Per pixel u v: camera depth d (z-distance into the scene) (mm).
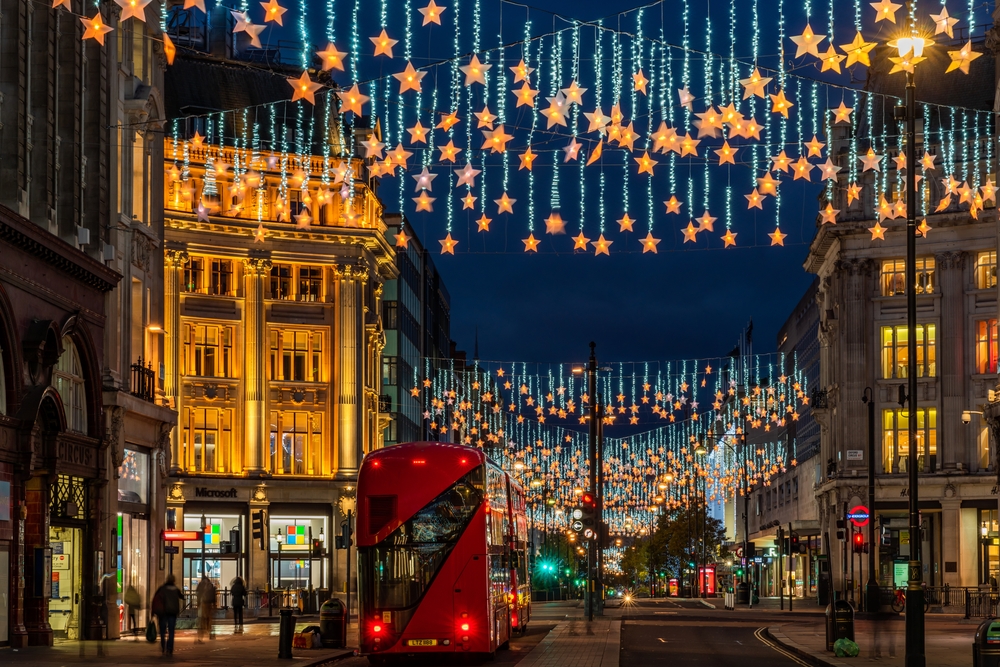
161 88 46219
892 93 71125
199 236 67812
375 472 27234
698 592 106250
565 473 98188
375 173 22625
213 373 68812
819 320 82125
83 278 35938
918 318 69438
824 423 76938
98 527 36844
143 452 42656
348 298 71500
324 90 72625
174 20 74562
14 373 31406
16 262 31578
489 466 28156
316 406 71000
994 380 67250
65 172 36062
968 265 68562
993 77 69125
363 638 26781
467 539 26953
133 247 42594
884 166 69250
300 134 66062
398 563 26891
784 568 100125
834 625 30031
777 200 34000
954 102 69438
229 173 68250
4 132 32656
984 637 19844
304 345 71250
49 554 33031
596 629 42031
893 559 68938
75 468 34969
